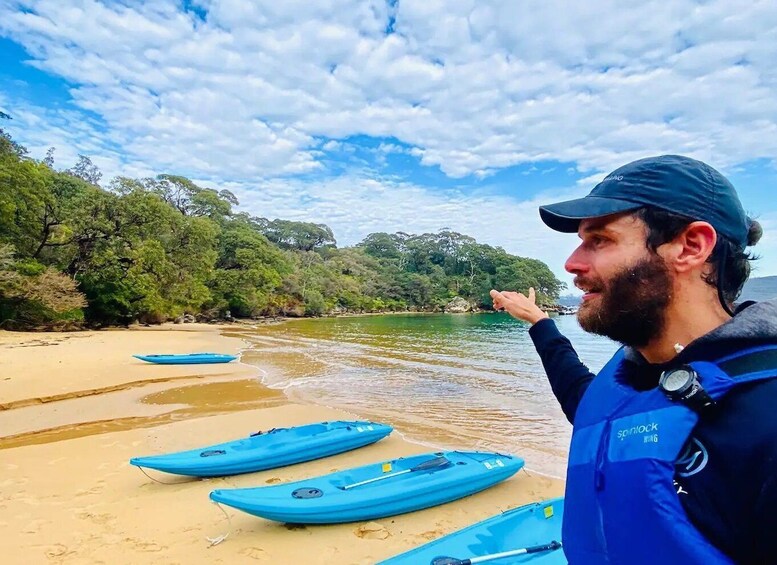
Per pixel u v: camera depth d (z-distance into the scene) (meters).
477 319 58.62
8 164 27.94
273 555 4.48
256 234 61.94
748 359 0.83
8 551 4.56
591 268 1.03
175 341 25.05
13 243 28.38
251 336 31.11
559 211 1.05
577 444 1.16
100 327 32.12
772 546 0.73
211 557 4.45
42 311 27.11
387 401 11.84
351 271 84.75
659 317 0.96
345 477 5.61
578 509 1.09
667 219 0.93
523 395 12.59
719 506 0.79
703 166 0.98
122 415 10.22
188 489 6.08
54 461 7.21
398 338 30.62
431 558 3.81
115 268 32.09
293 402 11.72
